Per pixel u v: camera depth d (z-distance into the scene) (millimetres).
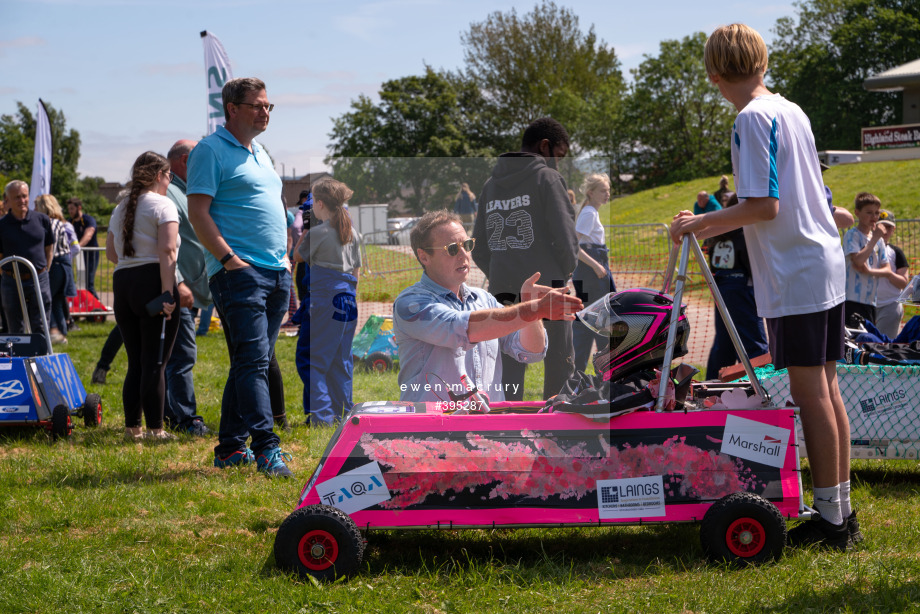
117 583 3443
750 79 3768
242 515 4414
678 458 3535
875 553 3609
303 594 3252
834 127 64812
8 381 6250
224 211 5250
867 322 5965
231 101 5273
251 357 5254
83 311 14742
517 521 3486
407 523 3492
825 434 3625
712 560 3480
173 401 6543
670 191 32438
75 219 15227
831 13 66562
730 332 3740
